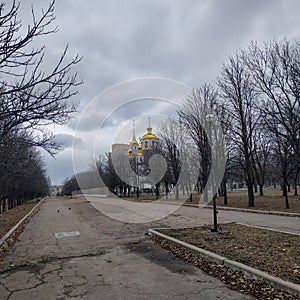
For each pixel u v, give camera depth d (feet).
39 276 19.83
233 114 73.36
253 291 15.31
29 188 142.31
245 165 73.26
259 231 32.19
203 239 28.73
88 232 40.06
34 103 19.80
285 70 61.87
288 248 23.08
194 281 17.52
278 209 59.41
